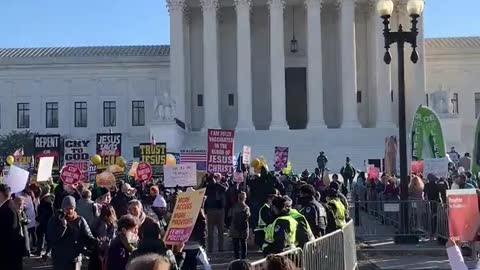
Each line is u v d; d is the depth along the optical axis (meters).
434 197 28.62
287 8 86.06
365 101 85.44
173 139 71.06
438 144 29.75
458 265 9.91
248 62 79.31
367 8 84.44
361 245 26.47
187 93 82.50
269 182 28.45
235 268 7.57
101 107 90.88
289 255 12.30
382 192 36.31
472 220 11.16
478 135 25.66
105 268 12.55
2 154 83.44
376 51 80.12
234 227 24.00
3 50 95.94
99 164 34.53
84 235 15.83
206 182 28.02
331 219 19.00
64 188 26.92
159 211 24.36
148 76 90.56
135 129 90.38
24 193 27.42
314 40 79.25
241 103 78.94
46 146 35.38
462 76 89.62
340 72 82.06
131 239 12.55
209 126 79.00
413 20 28.88
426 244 26.53
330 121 85.62
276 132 76.62
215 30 79.94
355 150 72.69
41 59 91.06
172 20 79.81
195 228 19.83
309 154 72.81
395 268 21.80
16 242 15.88
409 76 81.19
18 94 91.75
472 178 27.81
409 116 80.69
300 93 87.00
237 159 44.94
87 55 91.56
